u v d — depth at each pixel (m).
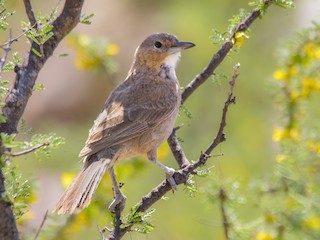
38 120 23.53
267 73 18.20
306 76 11.88
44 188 17.30
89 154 10.75
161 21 24.52
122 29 25.62
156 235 15.79
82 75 24.48
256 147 17.42
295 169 10.85
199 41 19.14
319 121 11.74
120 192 9.95
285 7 9.80
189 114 11.81
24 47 21.45
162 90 11.86
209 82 17.94
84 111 24.09
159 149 12.95
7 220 7.55
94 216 11.80
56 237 11.62
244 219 14.05
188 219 15.80
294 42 11.91
